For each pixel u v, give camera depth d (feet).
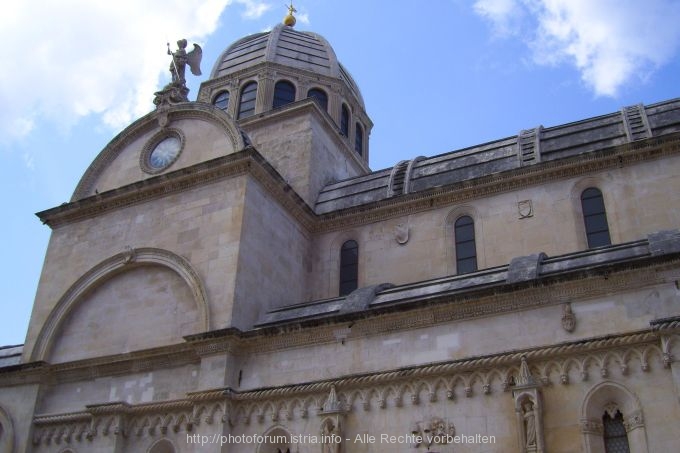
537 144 102.22
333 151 131.95
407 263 102.27
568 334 69.72
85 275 104.47
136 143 114.83
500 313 73.87
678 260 67.21
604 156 93.86
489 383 71.36
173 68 119.34
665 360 63.67
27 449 94.38
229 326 87.66
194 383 86.89
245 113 144.97
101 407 89.71
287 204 106.32
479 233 98.99
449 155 111.45
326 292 106.01
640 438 63.00
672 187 89.61
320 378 80.43
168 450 86.02
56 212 111.55
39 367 98.43
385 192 110.63
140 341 95.66
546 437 66.85
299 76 148.77
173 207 102.32
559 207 95.35
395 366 76.84
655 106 99.45
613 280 69.67
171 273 98.22
